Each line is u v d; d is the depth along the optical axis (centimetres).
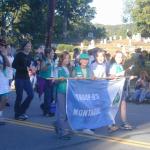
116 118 1221
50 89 1281
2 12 3991
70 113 944
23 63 1209
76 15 6341
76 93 951
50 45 2342
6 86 1117
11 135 1013
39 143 934
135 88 1766
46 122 1186
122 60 1085
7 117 1253
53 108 1280
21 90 1210
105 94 1010
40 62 1338
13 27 4119
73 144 928
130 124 1178
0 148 890
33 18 4041
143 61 2122
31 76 1919
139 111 1472
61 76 1001
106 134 1030
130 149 894
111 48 6456
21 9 4044
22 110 1216
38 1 3956
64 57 1009
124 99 1080
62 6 5300
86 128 977
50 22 2352
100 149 889
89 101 977
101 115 1006
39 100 1661
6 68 1171
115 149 891
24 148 891
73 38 8744
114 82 1027
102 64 1064
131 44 7094
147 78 1755
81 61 1008
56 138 981
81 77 977
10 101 1609
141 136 1019
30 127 1110
